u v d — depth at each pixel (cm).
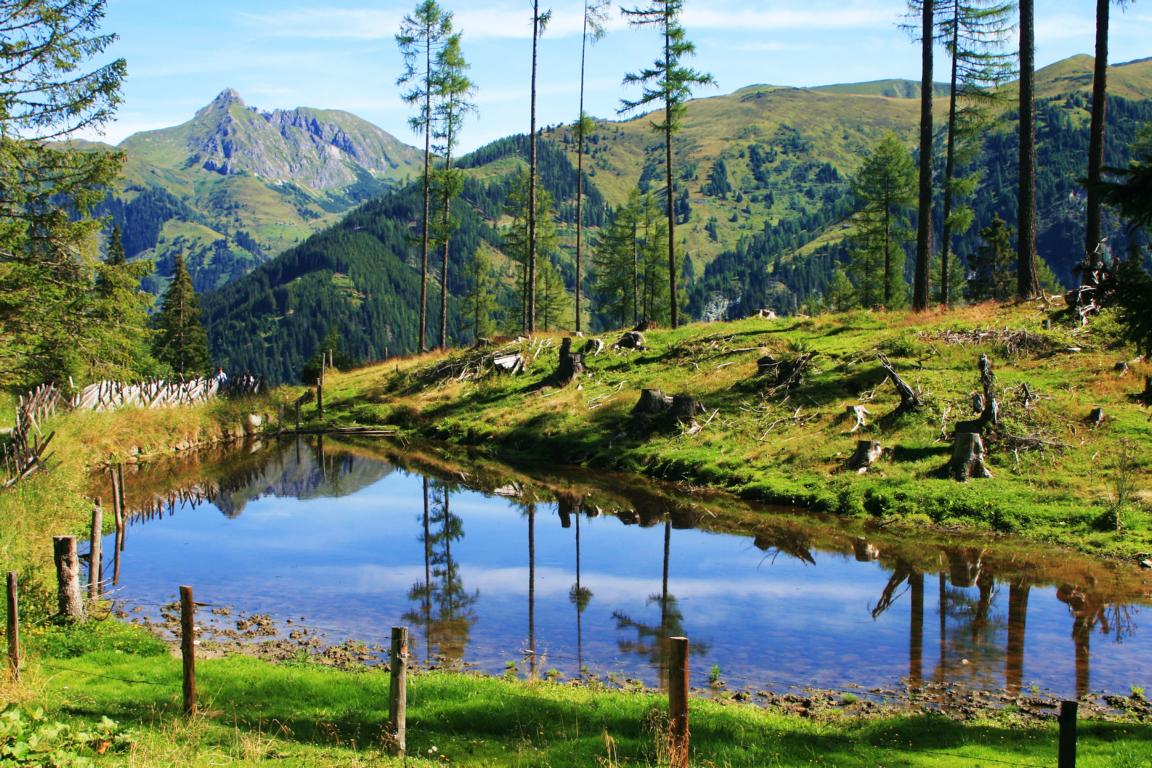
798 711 1227
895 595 1786
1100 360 2842
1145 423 2434
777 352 3650
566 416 3681
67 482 2539
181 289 7938
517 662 1461
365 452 3897
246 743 942
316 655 1488
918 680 1344
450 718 1102
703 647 1519
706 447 3050
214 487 3181
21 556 1788
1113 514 2064
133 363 3173
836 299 9588
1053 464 2372
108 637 1466
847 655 1462
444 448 3875
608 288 8150
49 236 2722
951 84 4275
